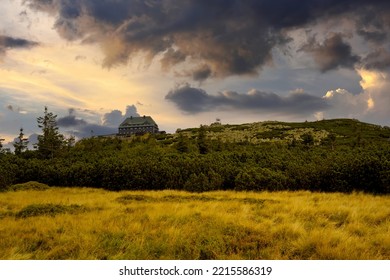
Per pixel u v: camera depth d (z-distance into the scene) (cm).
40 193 2486
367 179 2092
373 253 770
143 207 1454
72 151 5894
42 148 5559
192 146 5522
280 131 10325
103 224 1066
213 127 12456
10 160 3597
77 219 1155
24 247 838
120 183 2855
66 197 2131
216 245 830
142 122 15925
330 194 2017
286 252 801
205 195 2127
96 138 7131
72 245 829
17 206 1708
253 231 947
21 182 3303
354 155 2559
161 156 3616
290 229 940
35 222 1089
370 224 1070
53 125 5750
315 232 868
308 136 6344
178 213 1216
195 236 898
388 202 1589
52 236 929
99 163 3178
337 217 1183
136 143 6506
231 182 2644
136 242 838
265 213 1273
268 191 2381
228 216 1141
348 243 802
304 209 1286
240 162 3120
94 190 2808
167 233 909
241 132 10694
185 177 2744
